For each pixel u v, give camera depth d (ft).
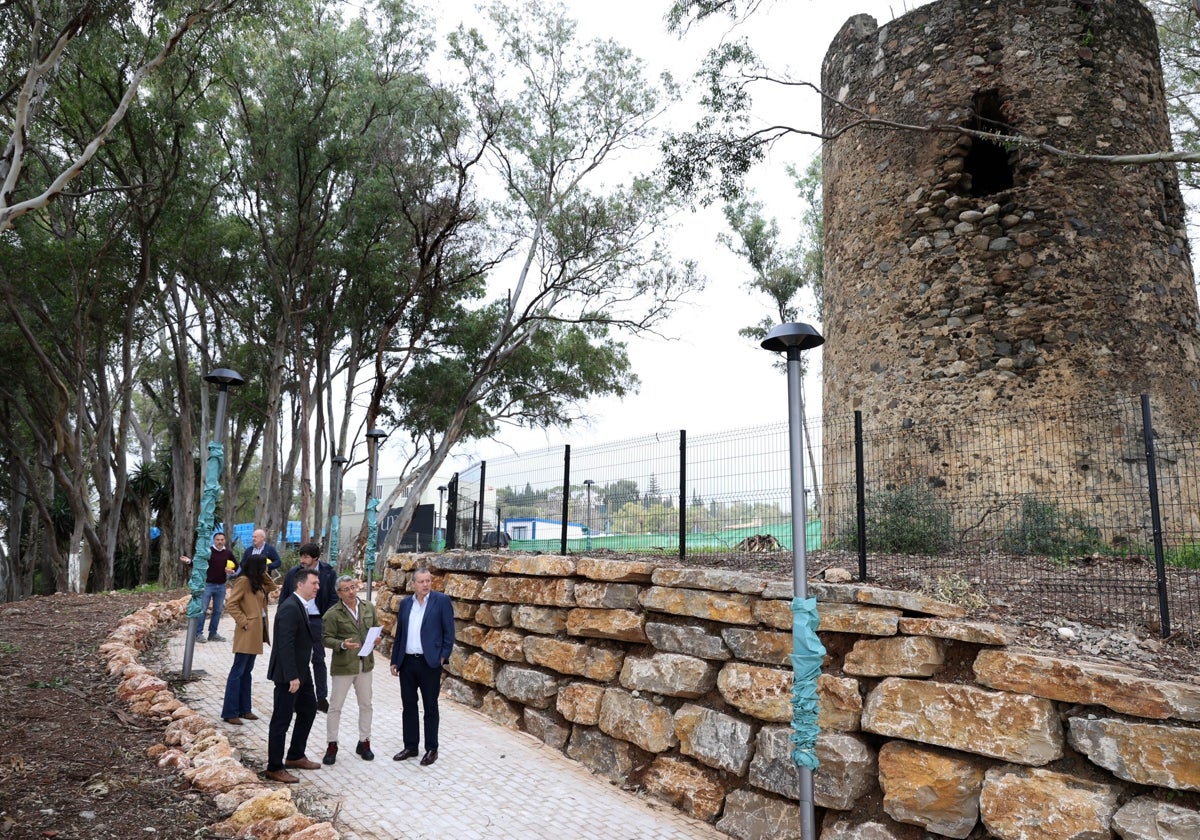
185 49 63.67
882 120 36.81
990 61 39.52
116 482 88.28
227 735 26.04
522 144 85.66
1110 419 33.65
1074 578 25.36
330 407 99.09
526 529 40.22
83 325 76.95
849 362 42.14
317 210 86.99
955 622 19.03
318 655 28.78
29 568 114.93
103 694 27.71
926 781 18.13
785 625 21.97
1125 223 37.58
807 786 17.15
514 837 19.84
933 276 38.83
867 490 35.99
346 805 21.02
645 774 24.58
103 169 73.72
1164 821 14.82
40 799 17.33
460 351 100.07
